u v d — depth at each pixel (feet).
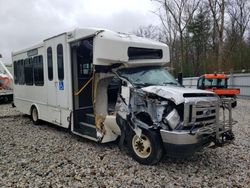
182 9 117.70
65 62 26.81
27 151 23.07
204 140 18.86
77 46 25.59
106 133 23.07
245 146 24.88
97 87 24.08
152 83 21.83
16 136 28.50
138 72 22.45
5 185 16.49
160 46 24.80
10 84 61.52
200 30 141.79
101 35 22.06
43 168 19.15
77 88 26.58
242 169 19.42
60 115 28.53
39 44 31.68
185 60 136.98
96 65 22.54
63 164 19.97
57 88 28.63
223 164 20.34
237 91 53.21
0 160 20.75
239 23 130.41
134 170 18.97
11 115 42.39
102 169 19.04
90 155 22.04
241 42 122.11
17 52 38.45
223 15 81.87
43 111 32.35
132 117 20.17
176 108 18.54
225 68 109.19
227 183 17.12
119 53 21.84
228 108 20.02
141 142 20.11
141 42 23.30
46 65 30.48
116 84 23.73
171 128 18.33
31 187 16.26
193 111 18.13
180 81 24.84
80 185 16.58
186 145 17.89
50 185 16.52
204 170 19.19
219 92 52.85
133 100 20.31
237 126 34.30
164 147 19.06
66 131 30.89
